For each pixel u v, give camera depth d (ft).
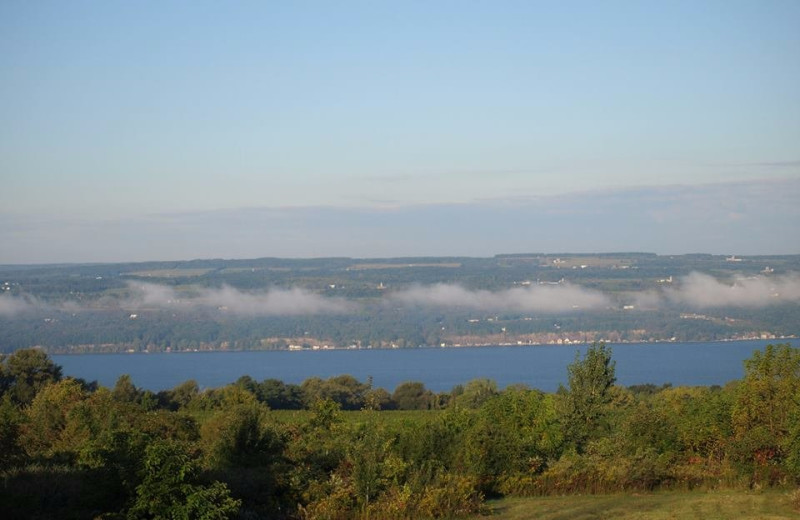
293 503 77.66
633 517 77.25
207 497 63.05
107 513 62.85
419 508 77.36
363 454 83.66
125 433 68.03
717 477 94.43
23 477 67.97
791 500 82.43
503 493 90.94
